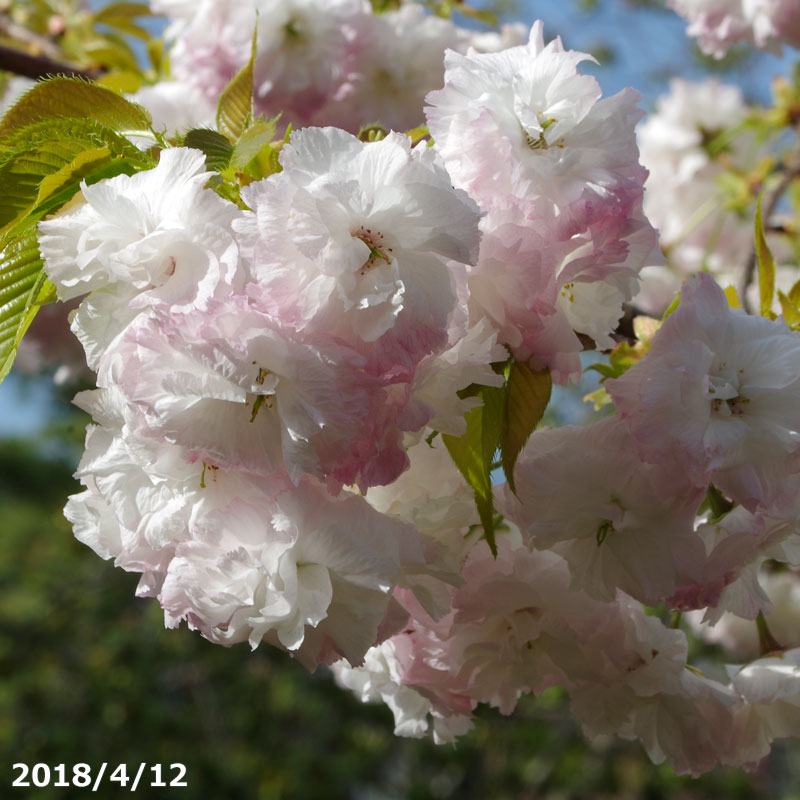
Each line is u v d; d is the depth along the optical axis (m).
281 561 0.20
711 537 0.25
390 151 0.19
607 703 0.28
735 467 0.22
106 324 0.20
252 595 0.21
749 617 0.27
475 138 0.21
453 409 0.20
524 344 0.22
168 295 0.19
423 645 0.27
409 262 0.19
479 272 0.21
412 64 0.48
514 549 0.26
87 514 0.25
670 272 0.71
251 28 0.45
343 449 0.19
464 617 0.26
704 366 0.22
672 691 0.28
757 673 0.30
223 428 0.19
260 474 0.20
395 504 0.23
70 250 0.21
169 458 0.20
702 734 0.29
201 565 0.20
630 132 0.23
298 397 0.19
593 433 0.23
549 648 0.27
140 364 0.19
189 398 0.19
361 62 0.47
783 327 0.22
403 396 0.19
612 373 0.28
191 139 0.22
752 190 0.68
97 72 0.54
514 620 0.26
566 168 0.21
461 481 0.24
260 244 0.18
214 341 0.18
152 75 0.53
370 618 0.21
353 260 0.18
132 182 0.20
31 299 0.22
